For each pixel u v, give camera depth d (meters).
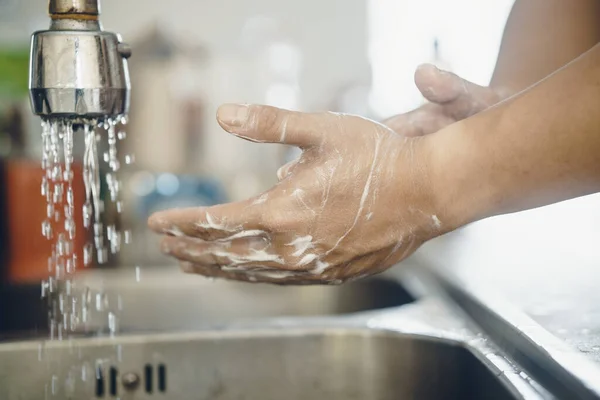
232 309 1.21
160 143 1.84
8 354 0.78
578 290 0.91
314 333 0.82
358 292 1.18
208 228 0.65
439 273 1.05
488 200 0.61
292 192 0.63
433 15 2.13
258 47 2.04
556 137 0.58
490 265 1.09
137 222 1.49
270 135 0.61
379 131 0.63
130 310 1.18
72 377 0.79
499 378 0.66
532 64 0.87
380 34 2.12
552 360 0.62
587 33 0.87
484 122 0.61
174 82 1.87
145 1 2.00
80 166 1.30
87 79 0.62
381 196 0.63
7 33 1.74
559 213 1.78
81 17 0.63
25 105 1.50
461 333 0.80
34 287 1.14
